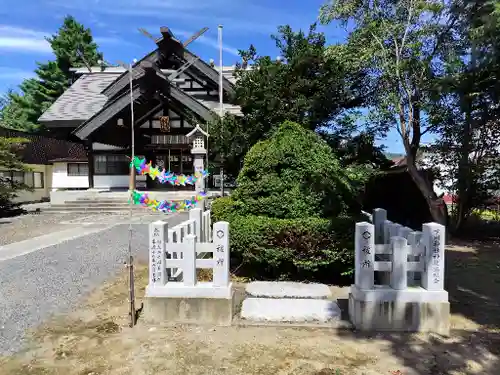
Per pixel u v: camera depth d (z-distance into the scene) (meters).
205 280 5.44
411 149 10.75
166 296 4.33
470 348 3.72
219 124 10.39
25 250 8.45
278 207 5.62
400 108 10.09
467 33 8.82
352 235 5.21
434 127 10.52
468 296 5.27
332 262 5.28
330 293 5.06
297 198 5.61
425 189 10.32
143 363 3.48
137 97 16.28
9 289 5.70
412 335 4.03
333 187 5.70
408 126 10.32
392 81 10.17
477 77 8.77
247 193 5.93
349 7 10.32
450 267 6.92
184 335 4.04
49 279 6.21
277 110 8.66
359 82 10.37
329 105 9.02
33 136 22.75
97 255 7.90
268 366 3.41
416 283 4.47
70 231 11.18
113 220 13.71
